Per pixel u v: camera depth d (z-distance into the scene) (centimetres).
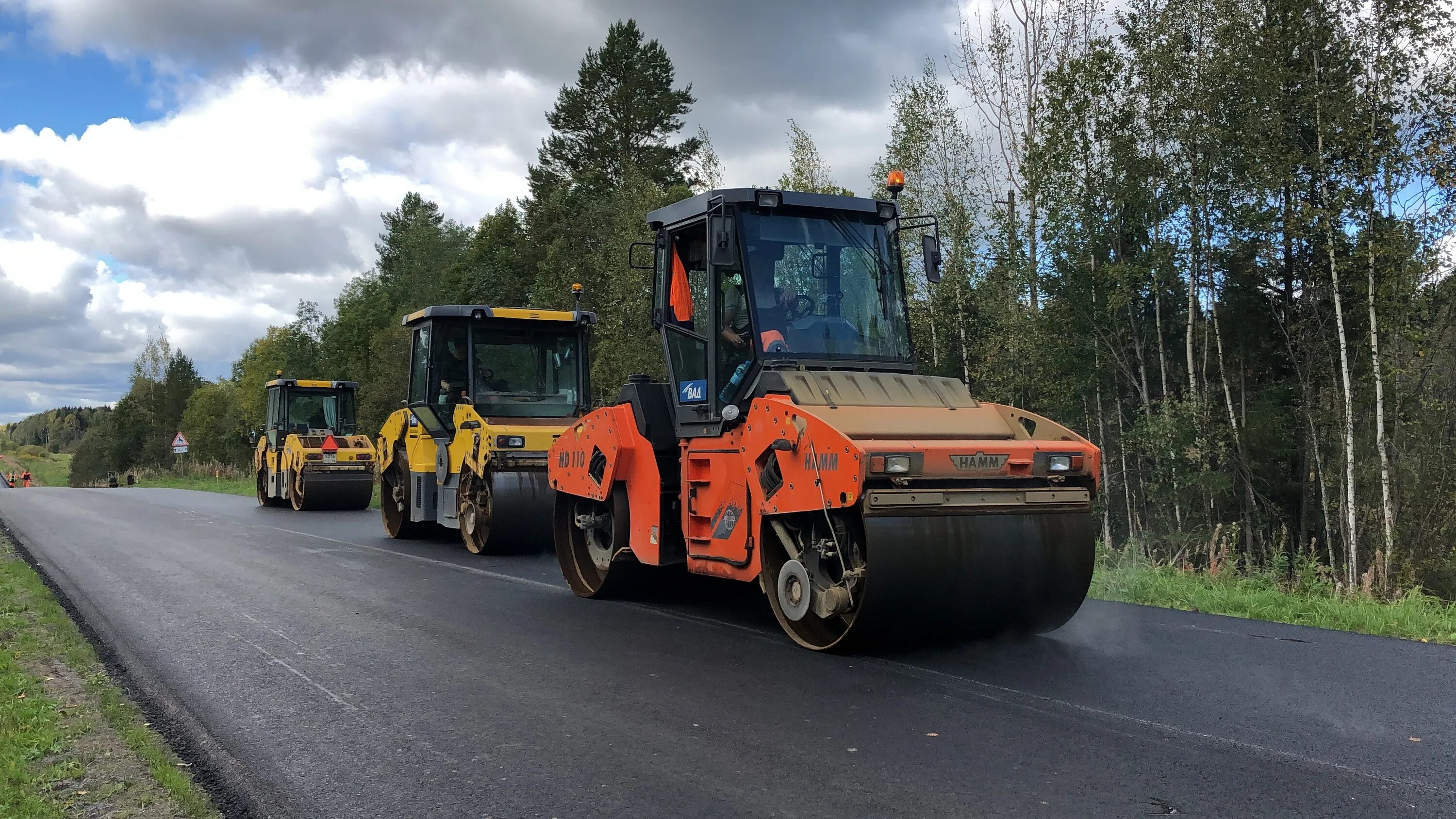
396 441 1508
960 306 2084
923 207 2134
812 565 673
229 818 401
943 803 392
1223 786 407
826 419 640
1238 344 2231
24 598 945
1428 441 1945
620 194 3139
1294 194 1945
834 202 752
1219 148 2003
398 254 6700
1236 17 1961
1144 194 2048
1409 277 1745
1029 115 2331
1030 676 593
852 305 748
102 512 2194
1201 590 923
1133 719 502
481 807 404
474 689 588
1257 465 2136
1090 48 2072
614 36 4203
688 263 808
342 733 509
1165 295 2214
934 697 548
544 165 4219
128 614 857
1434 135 1772
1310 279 2078
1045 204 2075
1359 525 1972
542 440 1250
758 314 716
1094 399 2283
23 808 405
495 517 1213
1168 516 2109
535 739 489
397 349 3556
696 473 779
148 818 403
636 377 850
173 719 539
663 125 4188
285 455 2281
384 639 735
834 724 501
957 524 612
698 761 450
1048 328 2053
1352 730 481
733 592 941
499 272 4116
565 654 676
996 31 2316
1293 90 1930
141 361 7606
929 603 610
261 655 689
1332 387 2059
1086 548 648
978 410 704
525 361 1377
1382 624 761
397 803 411
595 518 911
